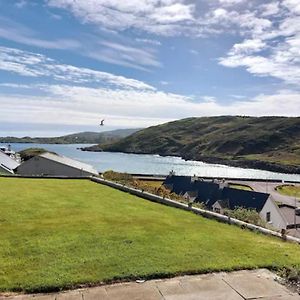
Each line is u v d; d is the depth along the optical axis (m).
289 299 6.19
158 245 8.66
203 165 142.38
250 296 6.25
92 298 6.04
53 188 18.16
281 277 7.13
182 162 152.25
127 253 7.96
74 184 20.30
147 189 21.28
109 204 14.30
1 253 7.74
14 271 6.82
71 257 7.61
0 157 46.34
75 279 6.55
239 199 37.75
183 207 14.39
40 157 41.28
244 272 7.30
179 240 9.23
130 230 10.02
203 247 8.70
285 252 8.62
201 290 6.44
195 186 46.16
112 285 6.53
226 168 132.25
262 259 7.97
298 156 150.75
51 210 12.43
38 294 6.12
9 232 9.36
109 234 9.47
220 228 11.15
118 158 152.50
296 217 38.44
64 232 9.51
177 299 6.09
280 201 46.84
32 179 22.47
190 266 7.35
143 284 6.61
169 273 7.00
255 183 67.56
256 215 16.09
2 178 22.47
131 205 14.38
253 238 10.03
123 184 21.52
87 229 9.91
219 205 38.09
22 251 7.90
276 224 35.44
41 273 6.75
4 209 12.20
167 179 52.09
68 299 5.97
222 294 6.30
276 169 132.12
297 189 63.22
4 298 5.92
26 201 13.92
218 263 7.58
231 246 8.91
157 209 13.82
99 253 7.91
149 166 118.19
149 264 7.36
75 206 13.42
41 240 8.72
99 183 21.41
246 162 148.25
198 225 11.34
